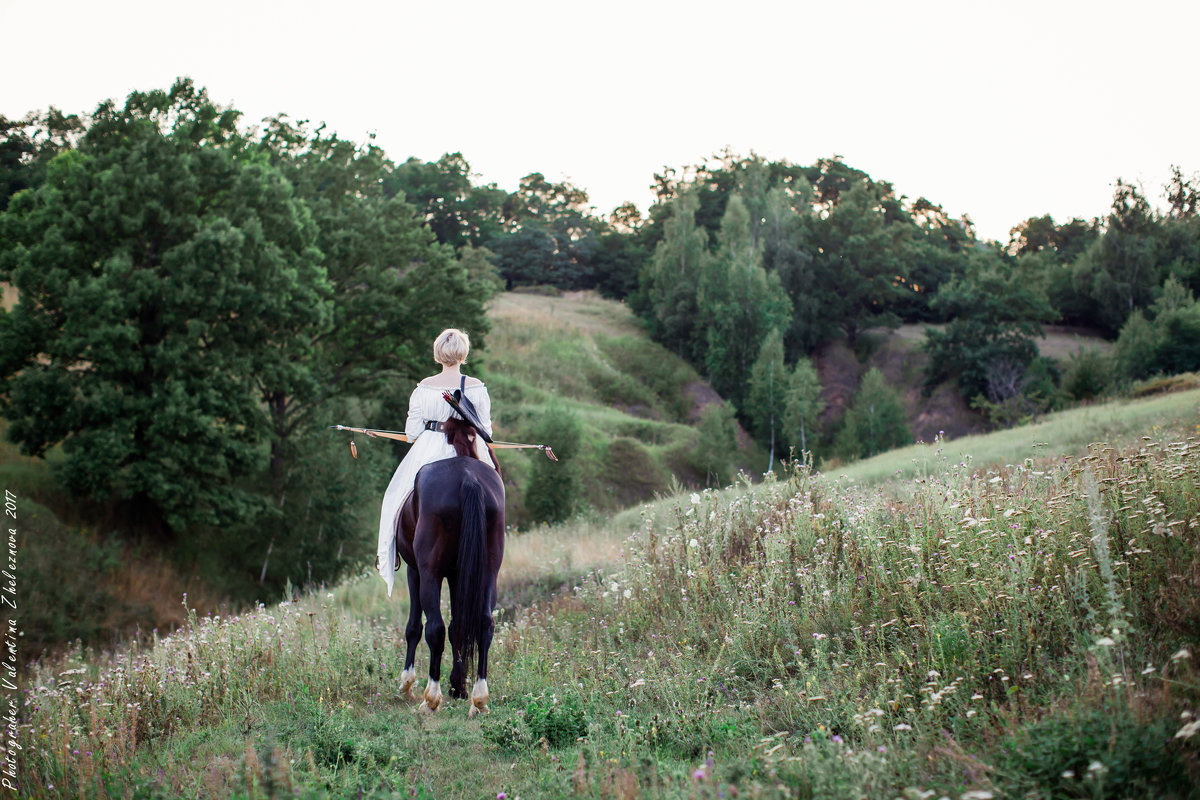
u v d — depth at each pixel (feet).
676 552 28.89
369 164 121.90
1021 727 13.03
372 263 111.75
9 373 80.59
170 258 79.66
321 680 23.68
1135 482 19.61
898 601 20.17
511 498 125.08
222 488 82.94
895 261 263.29
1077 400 164.14
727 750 15.53
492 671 23.54
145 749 19.16
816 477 31.07
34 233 82.53
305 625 29.14
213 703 22.25
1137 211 275.80
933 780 12.50
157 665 25.29
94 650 60.70
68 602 65.72
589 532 59.00
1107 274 263.49
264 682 23.72
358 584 54.34
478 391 20.75
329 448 90.63
